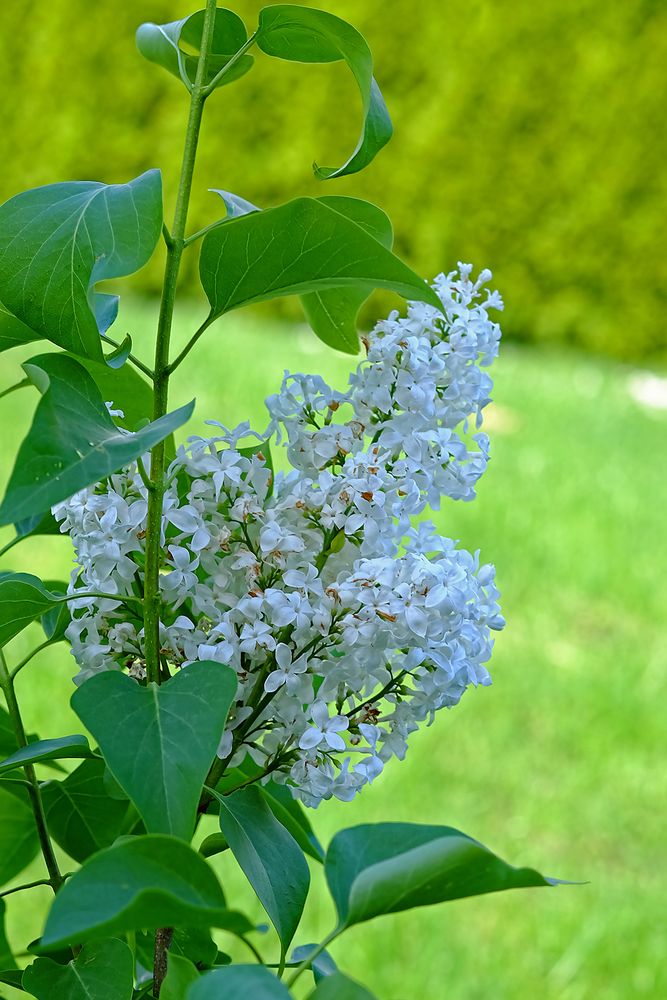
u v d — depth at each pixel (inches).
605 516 161.8
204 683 32.7
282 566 35.3
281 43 35.4
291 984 31.1
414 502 35.8
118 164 275.1
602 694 114.5
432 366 36.2
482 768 101.0
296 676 34.8
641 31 273.9
